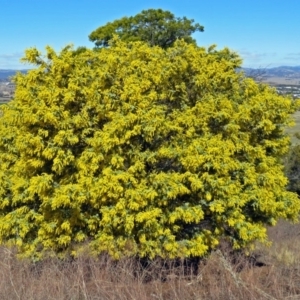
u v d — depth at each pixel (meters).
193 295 6.12
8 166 8.60
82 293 5.77
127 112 7.36
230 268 6.45
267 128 8.00
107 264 6.57
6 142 8.50
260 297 5.75
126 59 7.95
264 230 7.86
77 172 7.53
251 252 8.56
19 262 7.29
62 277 6.08
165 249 7.41
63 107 7.44
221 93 8.12
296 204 8.39
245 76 8.59
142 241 7.28
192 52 8.03
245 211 8.13
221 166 7.23
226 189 7.25
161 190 7.14
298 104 8.41
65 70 7.66
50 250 7.70
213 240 7.71
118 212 7.20
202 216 7.27
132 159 7.34
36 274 6.87
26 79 7.77
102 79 7.56
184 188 7.07
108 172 7.09
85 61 8.07
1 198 8.12
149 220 7.04
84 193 7.22
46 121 7.20
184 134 7.49
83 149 7.59
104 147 7.12
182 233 7.75
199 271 7.00
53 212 7.61
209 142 7.29
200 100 7.84
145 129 7.07
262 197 7.75
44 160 7.48
